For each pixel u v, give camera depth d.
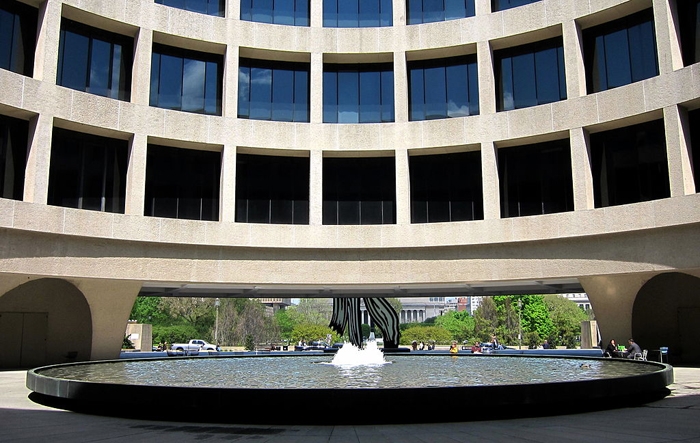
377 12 30.39
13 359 27.27
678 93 23.28
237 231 27.27
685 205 22.39
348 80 30.94
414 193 30.59
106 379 15.41
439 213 30.25
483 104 28.11
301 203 30.77
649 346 28.39
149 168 28.80
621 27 26.75
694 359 27.28
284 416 10.08
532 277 26.30
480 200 29.88
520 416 10.66
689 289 27.53
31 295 27.94
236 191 30.25
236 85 28.61
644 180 25.88
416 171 30.81
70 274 24.09
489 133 27.83
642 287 28.09
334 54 29.89
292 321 104.44
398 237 27.84
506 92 29.38
